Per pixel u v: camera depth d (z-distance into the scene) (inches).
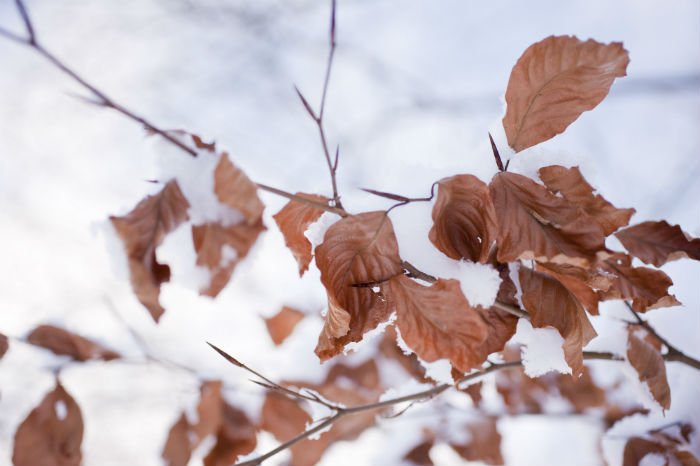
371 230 22.9
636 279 24.5
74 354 30.0
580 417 34.2
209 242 22.1
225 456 31.4
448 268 23.7
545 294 24.0
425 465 35.3
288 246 24.2
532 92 23.8
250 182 21.9
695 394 29.3
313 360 33.6
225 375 32.8
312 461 32.0
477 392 31.4
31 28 20.9
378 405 26.9
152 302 22.2
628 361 26.6
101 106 21.5
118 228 22.2
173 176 22.3
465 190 22.8
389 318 23.6
